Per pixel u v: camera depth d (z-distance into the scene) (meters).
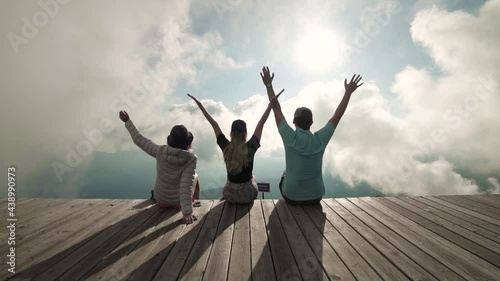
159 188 3.45
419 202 3.91
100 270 2.05
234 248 2.42
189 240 2.59
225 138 3.52
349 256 2.27
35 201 3.94
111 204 3.79
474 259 2.22
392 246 2.46
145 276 1.96
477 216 3.31
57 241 2.57
